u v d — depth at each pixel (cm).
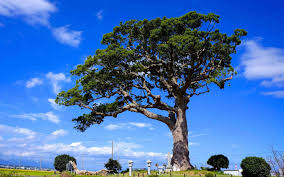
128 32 3238
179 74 3281
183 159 3158
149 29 3200
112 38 3272
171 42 2797
